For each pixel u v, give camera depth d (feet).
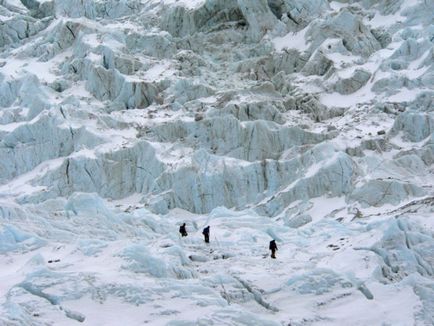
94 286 70.54
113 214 116.88
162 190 180.45
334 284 78.18
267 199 174.81
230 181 177.68
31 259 81.35
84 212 115.24
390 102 204.74
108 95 231.09
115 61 238.27
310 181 170.19
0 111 227.20
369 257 85.87
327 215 159.94
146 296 69.72
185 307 68.28
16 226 99.60
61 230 103.71
